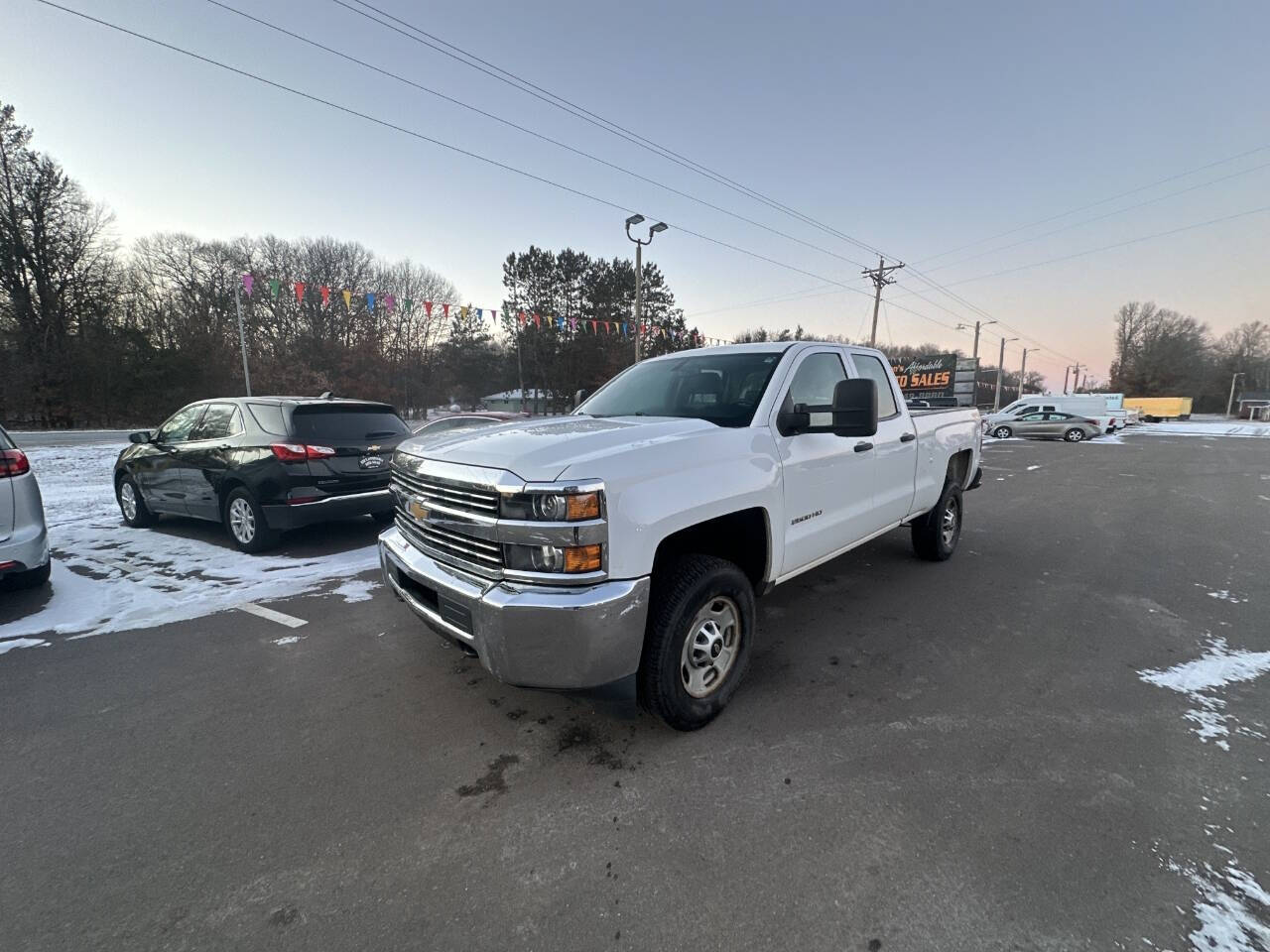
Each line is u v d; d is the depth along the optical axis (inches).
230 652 142.7
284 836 81.5
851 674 128.3
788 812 85.0
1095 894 69.7
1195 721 108.6
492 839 80.5
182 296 1740.9
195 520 299.6
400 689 123.6
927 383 1136.2
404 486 119.1
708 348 159.8
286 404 224.4
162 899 70.7
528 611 86.4
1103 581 194.9
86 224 1316.4
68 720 112.6
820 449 132.5
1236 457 665.0
